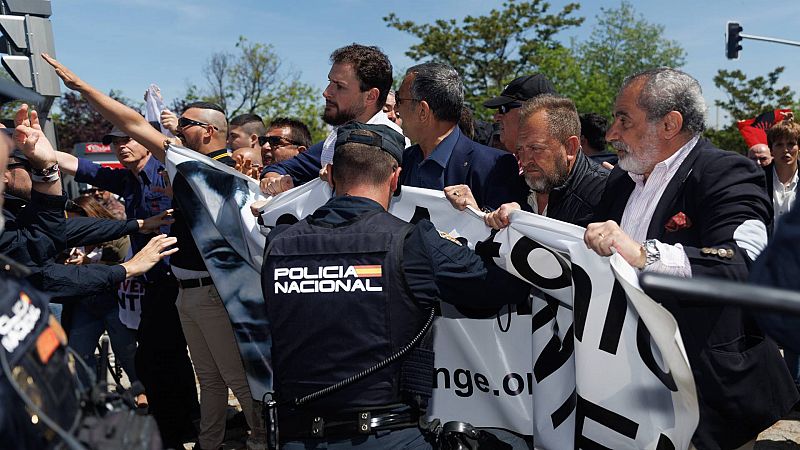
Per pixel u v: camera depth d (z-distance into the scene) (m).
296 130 6.15
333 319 2.23
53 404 1.33
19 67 5.24
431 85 3.16
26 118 3.14
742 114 35.19
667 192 2.52
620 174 2.82
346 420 2.23
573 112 2.96
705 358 2.38
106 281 3.43
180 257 4.10
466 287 2.48
